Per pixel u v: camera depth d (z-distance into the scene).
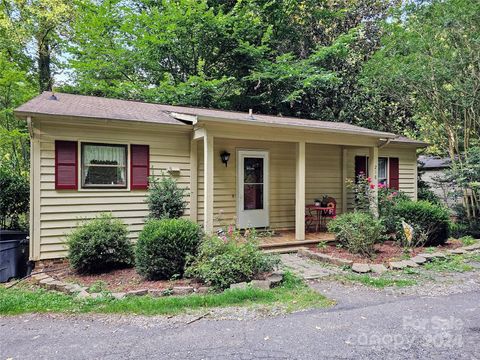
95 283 5.05
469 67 9.39
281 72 13.75
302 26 15.64
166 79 13.54
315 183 9.65
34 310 3.99
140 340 3.20
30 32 13.09
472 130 10.19
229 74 14.78
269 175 8.89
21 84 10.80
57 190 6.21
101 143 6.61
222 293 4.45
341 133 7.93
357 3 15.56
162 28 13.59
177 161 7.43
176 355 2.90
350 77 15.03
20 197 8.20
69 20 14.08
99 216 6.53
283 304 4.14
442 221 7.47
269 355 2.89
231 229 5.70
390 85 11.10
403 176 11.14
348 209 10.18
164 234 5.15
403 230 7.23
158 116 7.46
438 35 9.68
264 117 8.88
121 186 6.82
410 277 5.34
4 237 6.95
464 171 9.52
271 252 6.95
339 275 5.43
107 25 13.87
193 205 7.60
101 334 3.35
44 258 6.09
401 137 11.53
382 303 4.19
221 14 13.70
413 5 10.03
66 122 6.15
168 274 5.18
